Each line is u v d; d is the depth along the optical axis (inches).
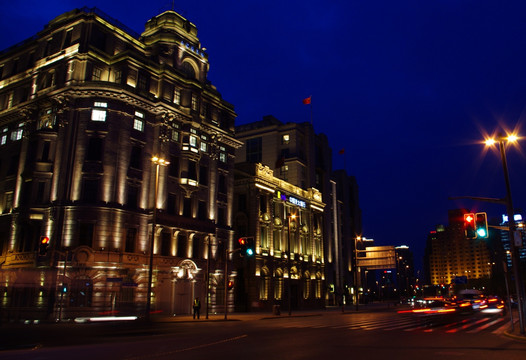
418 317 1667.1
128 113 1854.1
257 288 2501.2
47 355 599.2
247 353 610.5
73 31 1915.6
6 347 704.4
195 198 2110.0
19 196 1811.0
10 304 1573.6
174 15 2304.4
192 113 2117.4
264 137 3420.3
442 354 598.2
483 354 598.5
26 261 1684.3
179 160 2062.0
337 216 3895.2
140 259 1780.3
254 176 2610.7
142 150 1905.8
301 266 3002.0
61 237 1648.6
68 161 1729.8
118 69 1903.3
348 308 3046.3
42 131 1774.1
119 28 2014.0
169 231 1946.4
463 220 909.8
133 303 1699.1
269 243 2679.6
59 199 1689.2
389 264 2935.5
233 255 2561.5
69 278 1590.8
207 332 1016.9
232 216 2571.4
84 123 1765.5
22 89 2038.6
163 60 2138.3
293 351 632.4
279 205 2864.2
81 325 930.1
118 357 572.7
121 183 1782.7
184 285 1941.4
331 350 643.5
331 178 3841.0
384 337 855.1
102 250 1670.8
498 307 2349.9
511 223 898.1
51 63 1888.5
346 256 4060.0
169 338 859.4
